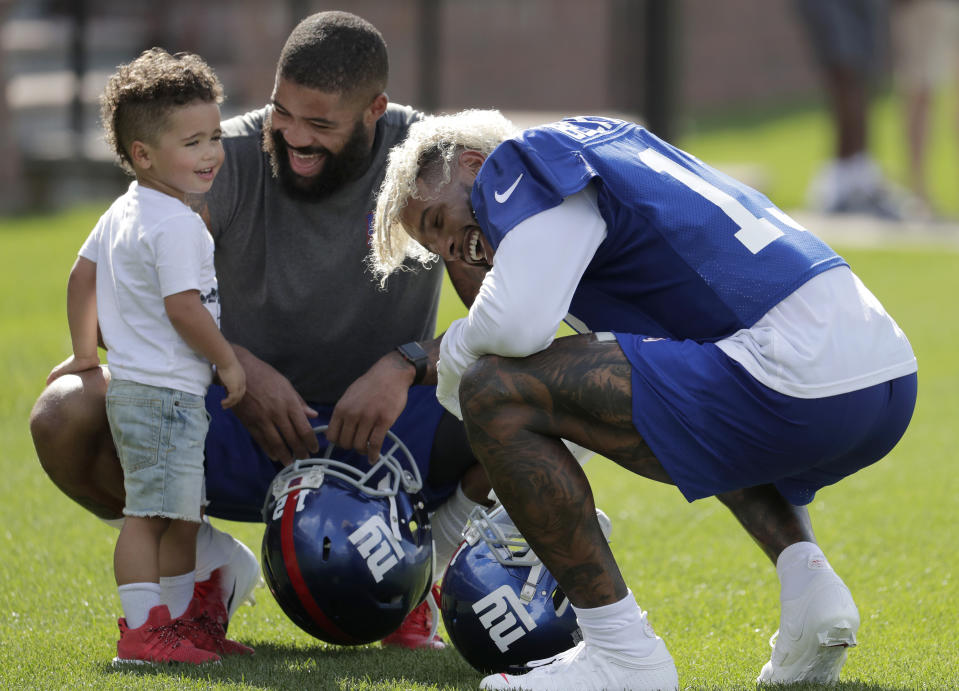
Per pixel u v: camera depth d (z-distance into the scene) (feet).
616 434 31.37
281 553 34.47
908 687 32.81
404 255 36.78
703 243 31.42
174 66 35.50
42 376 76.07
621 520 52.21
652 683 31.65
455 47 215.10
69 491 37.76
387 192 34.06
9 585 42.73
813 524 50.80
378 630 35.01
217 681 31.91
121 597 34.83
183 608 36.47
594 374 31.09
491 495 36.04
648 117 140.05
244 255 39.75
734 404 30.68
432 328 42.52
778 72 255.29
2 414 68.03
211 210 38.40
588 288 32.94
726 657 36.35
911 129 153.99
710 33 247.91
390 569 34.37
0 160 153.48
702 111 249.75
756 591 43.11
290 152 37.81
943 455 61.26
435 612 39.17
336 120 36.88
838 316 30.81
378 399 36.45
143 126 35.17
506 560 33.83
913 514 51.70
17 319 94.53
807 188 174.50
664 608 41.32
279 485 35.91
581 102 219.20
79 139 159.74
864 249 129.70
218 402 39.37
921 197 154.71
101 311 35.94
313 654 36.73
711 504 54.80
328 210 39.04
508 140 32.07
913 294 106.63
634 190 31.55
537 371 31.30
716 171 33.50
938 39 150.61
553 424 31.53
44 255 122.52
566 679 31.73
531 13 218.59
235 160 38.91
